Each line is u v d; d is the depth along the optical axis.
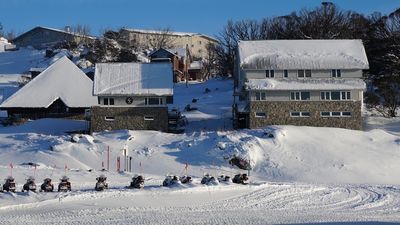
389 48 84.81
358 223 23.03
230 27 140.88
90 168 47.38
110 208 25.48
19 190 29.75
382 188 36.50
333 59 60.47
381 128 60.16
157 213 24.67
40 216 23.11
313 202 30.19
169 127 62.72
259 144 51.09
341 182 44.31
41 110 68.81
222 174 44.03
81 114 68.81
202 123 64.94
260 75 59.94
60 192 28.83
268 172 47.25
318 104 58.50
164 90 59.06
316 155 49.88
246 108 60.34
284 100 58.47
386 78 69.75
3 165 45.19
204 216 24.22
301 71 59.94
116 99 59.00
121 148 51.53
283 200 30.39
